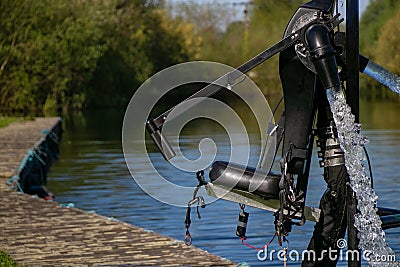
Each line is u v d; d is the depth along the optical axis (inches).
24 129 1193.4
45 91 1977.1
